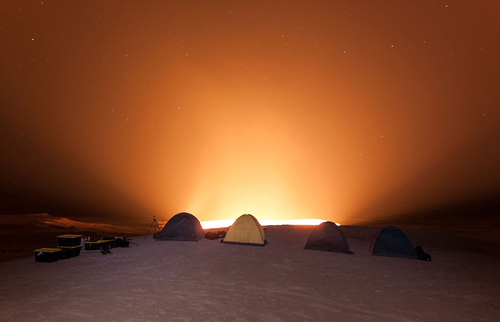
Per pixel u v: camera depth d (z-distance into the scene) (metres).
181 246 12.57
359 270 9.05
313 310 5.62
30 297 6.08
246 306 5.75
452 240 15.72
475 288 7.44
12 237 16.84
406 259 10.88
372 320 5.20
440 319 5.35
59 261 9.53
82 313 5.23
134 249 11.81
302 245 13.36
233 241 13.25
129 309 5.46
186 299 6.08
